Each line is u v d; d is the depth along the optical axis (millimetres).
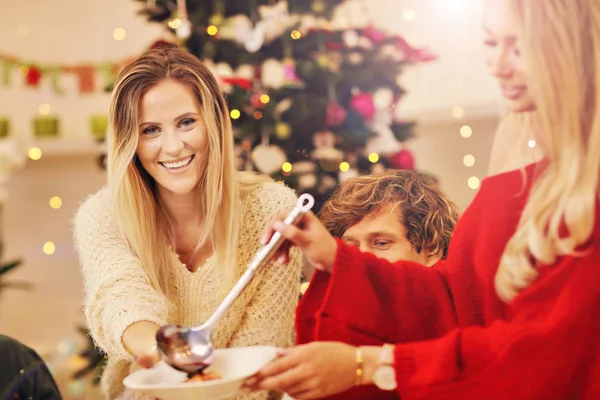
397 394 1159
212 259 1323
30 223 3768
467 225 1268
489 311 1223
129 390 995
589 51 1199
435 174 2963
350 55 2197
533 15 1219
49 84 3750
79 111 3766
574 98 1197
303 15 2246
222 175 1294
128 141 1258
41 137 3686
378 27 3018
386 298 1227
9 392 1130
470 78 2957
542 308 1176
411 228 1336
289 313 1319
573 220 1164
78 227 1380
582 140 1191
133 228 1295
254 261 1073
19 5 3721
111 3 3682
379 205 1353
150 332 1127
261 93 2143
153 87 1241
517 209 1229
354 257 1209
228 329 1307
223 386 956
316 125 2125
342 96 2186
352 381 1118
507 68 1265
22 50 3730
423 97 2998
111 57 3688
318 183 2082
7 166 3357
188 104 1249
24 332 3738
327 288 1223
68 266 3758
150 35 3666
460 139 2957
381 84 2209
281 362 1041
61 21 3709
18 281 3754
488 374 1136
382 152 2160
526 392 1145
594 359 1133
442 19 2982
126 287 1214
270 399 1188
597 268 1145
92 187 3752
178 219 1349
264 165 2090
